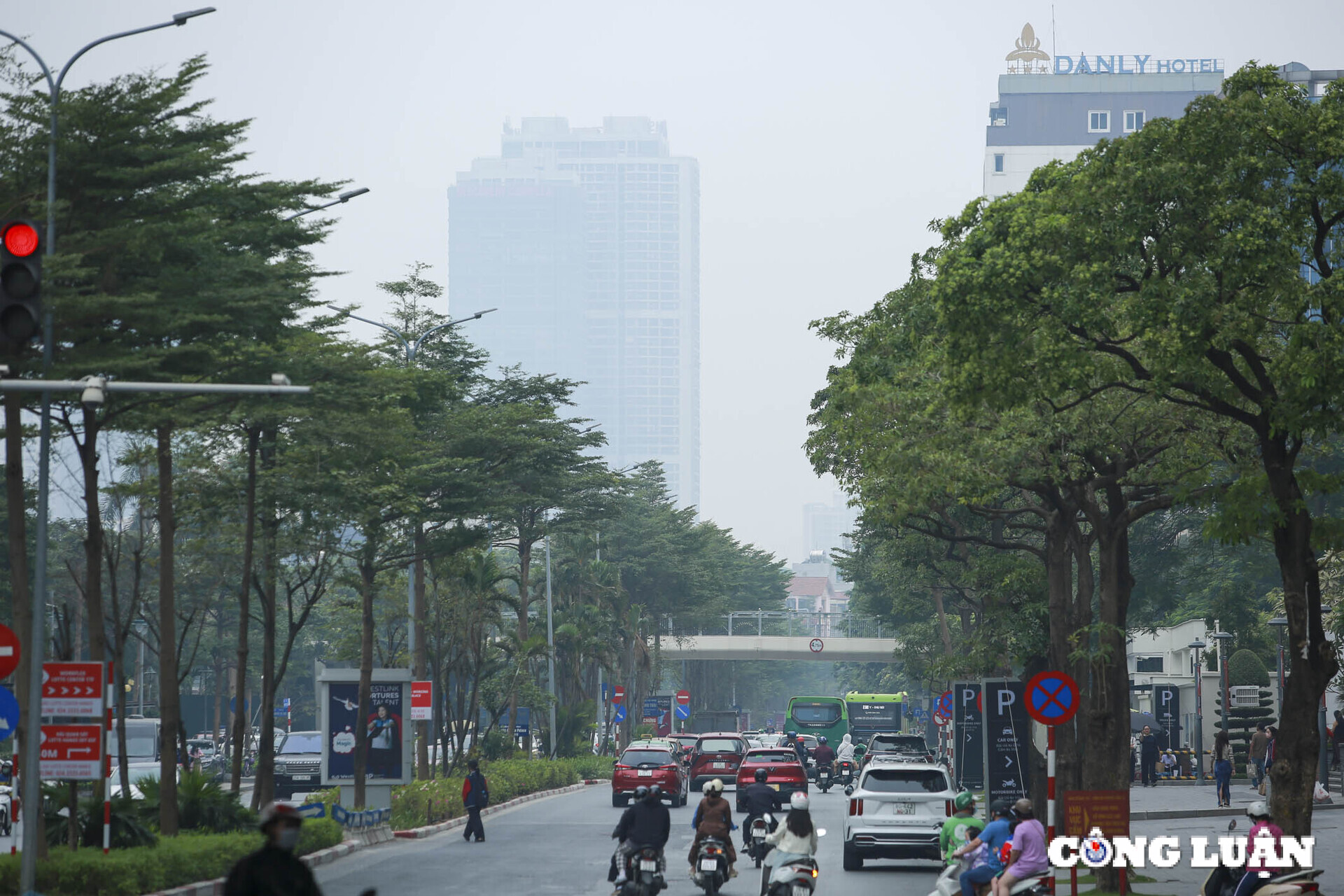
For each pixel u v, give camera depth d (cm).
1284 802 3794
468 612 9469
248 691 15150
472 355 8162
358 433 4984
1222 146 3628
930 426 4909
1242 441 4712
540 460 8125
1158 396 3822
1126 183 3694
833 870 5053
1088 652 4719
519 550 11031
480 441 7425
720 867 4006
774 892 3603
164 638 4684
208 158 4072
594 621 13725
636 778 8219
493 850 5506
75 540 9075
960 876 3397
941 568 8344
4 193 3862
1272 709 11288
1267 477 3881
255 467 5512
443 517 7244
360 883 4359
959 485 4794
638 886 3656
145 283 3959
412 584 8112
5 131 3866
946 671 7406
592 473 10588
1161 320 3656
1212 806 7638
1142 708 14625
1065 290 3822
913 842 4900
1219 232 3688
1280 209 3662
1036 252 3828
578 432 8638
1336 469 8250
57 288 3656
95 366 3756
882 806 4962
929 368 4922
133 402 4162
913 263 5553
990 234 4012
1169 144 3694
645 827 3719
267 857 1900
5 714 3381
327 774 6462
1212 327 3634
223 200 4188
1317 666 3844
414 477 6362
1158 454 5069
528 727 11606
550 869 4781
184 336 4038
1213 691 11412
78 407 4253
